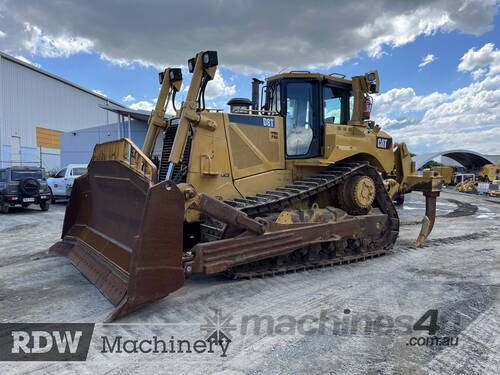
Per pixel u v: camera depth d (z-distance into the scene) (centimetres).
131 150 416
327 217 527
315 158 572
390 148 660
